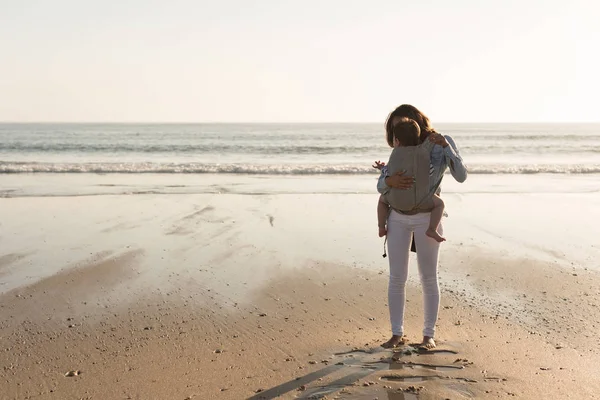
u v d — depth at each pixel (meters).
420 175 3.61
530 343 3.98
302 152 28.47
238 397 3.16
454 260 6.46
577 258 6.59
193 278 5.75
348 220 8.87
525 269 6.11
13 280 5.63
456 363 3.59
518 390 3.19
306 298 5.14
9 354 3.88
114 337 4.19
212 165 17.58
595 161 23.52
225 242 7.31
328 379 3.37
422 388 3.21
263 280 5.70
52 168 16.55
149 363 3.70
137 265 6.20
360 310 4.81
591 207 10.25
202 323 4.48
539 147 35.22
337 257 6.61
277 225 8.42
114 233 7.79
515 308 4.83
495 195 11.73
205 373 3.52
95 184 13.37
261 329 4.33
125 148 31.36
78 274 5.85
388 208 3.88
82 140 45.94
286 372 3.50
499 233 7.94
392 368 3.51
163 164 17.84
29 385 3.39
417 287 5.42
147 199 10.85
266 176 15.70
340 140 47.22
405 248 3.82
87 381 3.43
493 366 3.54
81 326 4.42
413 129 3.63
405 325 4.41
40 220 8.67
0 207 9.87
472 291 5.33
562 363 3.60
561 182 14.49
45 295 5.19
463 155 27.84
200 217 8.99
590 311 4.75
